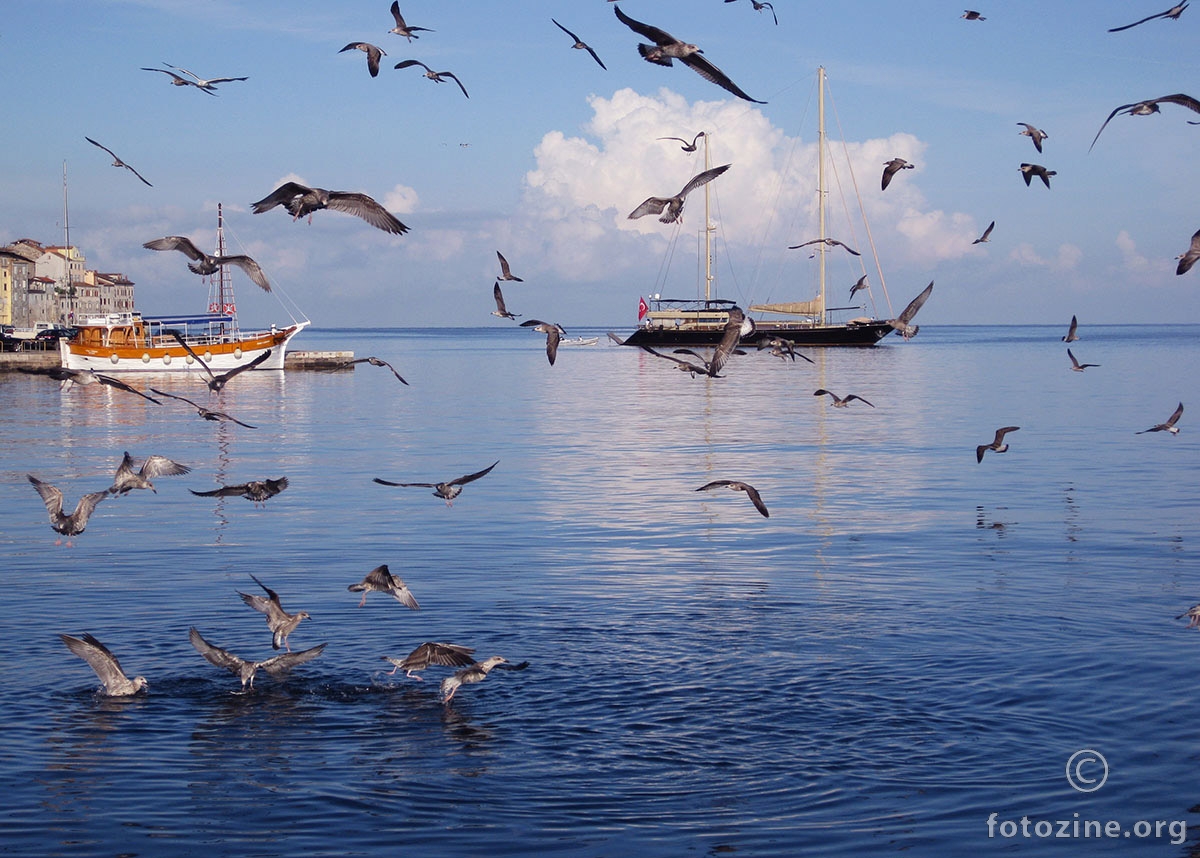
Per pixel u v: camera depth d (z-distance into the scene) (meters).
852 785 16.28
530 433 63.06
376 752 17.58
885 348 195.50
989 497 39.75
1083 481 43.25
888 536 32.97
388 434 62.91
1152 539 32.09
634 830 15.09
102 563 29.67
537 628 23.62
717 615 24.47
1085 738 17.73
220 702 19.59
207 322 129.38
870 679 20.33
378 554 30.80
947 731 18.05
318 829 15.15
